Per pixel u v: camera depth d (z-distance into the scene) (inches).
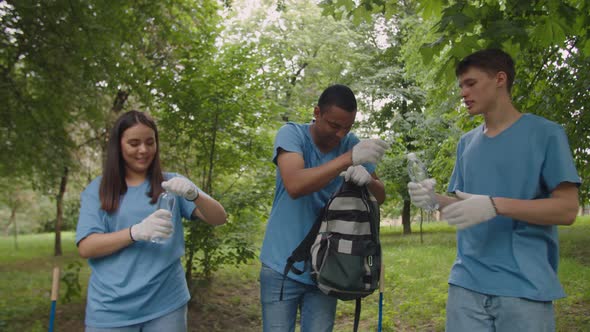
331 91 103.5
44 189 324.8
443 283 317.1
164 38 323.0
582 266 357.1
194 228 262.1
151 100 285.6
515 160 93.1
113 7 290.5
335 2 156.6
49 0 270.7
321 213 108.0
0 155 298.4
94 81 304.3
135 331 95.4
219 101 266.8
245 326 262.1
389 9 158.6
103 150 436.1
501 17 122.4
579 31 150.7
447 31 116.6
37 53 285.9
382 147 97.1
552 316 91.7
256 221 287.6
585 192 225.8
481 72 92.7
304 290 111.3
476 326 95.0
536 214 85.0
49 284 376.5
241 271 397.7
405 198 660.7
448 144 413.7
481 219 85.3
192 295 284.5
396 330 231.9
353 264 100.5
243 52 272.2
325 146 112.7
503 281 91.3
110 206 97.5
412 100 819.4
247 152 285.0
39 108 299.3
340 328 241.0
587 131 198.8
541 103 193.8
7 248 761.0
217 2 341.4
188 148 289.4
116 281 94.4
